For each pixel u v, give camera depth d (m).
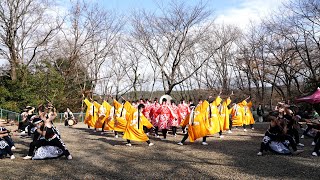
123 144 10.97
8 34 25.11
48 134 8.09
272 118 8.38
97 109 15.16
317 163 7.20
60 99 28.05
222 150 9.38
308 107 19.75
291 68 27.83
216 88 36.84
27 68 26.80
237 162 7.48
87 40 31.17
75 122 21.17
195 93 37.91
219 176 6.16
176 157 8.32
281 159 7.76
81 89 30.67
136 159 8.09
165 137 12.87
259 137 12.81
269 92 36.25
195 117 10.50
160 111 12.91
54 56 30.36
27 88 25.38
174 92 38.53
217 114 10.66
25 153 9.10
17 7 25.50
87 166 7.24
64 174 6.49
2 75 26.31
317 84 22.55
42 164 7.49
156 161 7.78
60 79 28.80
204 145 10.55
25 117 13.79
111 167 7.12
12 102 23.97
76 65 31.34
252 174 6.26
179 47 27.55
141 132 10.37
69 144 11.01
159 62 28.83
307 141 11.48
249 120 15.80
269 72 30.89
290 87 30.39
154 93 35.84
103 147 10.26
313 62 24.75
